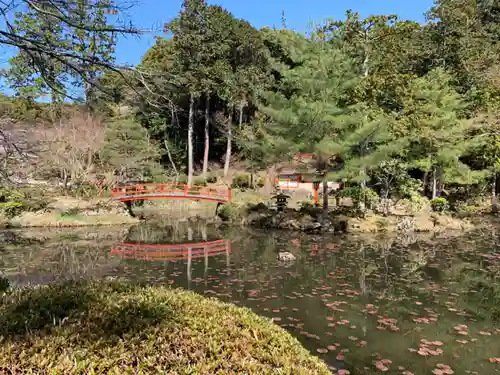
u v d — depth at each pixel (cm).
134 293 339
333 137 1380
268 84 2381
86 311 285
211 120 2911
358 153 1521
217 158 3234
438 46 2269
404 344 446
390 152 1398
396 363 397
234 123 3092
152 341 243
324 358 407
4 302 303
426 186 2147
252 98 2509
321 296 646
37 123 1538
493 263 920
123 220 1692
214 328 274
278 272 824
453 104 1756
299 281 748
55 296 313
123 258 980
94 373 211
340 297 641
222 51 2280
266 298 632
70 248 1125
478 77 2062
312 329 493
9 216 1550
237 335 271
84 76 334
